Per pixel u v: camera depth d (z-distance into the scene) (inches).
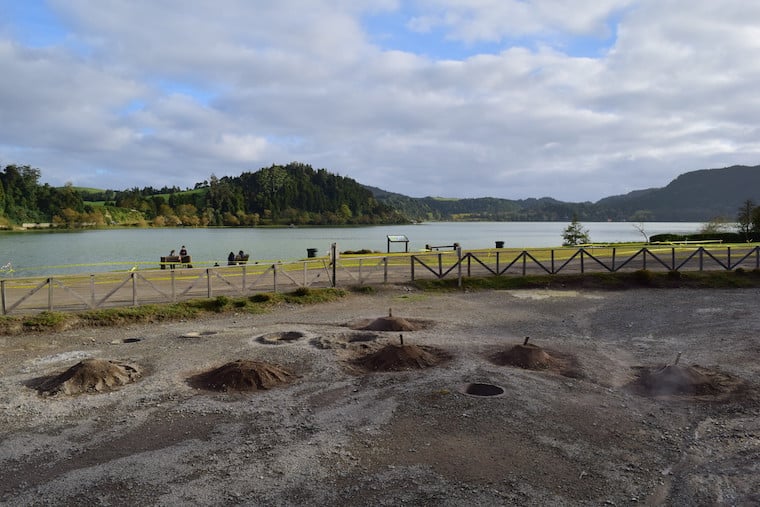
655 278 860.0
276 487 245.1
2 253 2285.9
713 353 469.4
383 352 437.4
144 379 394.9
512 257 1211.9
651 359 454.6
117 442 292.0
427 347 482.0
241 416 328.8
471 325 585.3
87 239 3501.5
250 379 380.2
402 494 238.8
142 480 251.3
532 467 264.8
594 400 357.7
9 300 647.8
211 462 269.3
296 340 513.3
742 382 390.6
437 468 263.0
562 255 1249.4
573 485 248.1
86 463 267.9
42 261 1932.8
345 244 3009.4
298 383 388.5
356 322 592.1
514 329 567.5
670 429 313.0
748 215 2007.9
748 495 240.8
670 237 1847.9
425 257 1194.6
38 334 526.0
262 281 826.8
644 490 245.4
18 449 282.5
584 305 705.0
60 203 5940.0
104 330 551.2
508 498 235.5
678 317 623.5
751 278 868.0
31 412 331.9
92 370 382.6
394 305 701.9
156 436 299.9
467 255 902.4
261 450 283.1
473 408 339.9
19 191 5718.5
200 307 634.2
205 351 470.3
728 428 313.7
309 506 229.1
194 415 329.7
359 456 276.2
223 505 229.9
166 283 810.8
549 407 343.0
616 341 518.3
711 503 235.0
